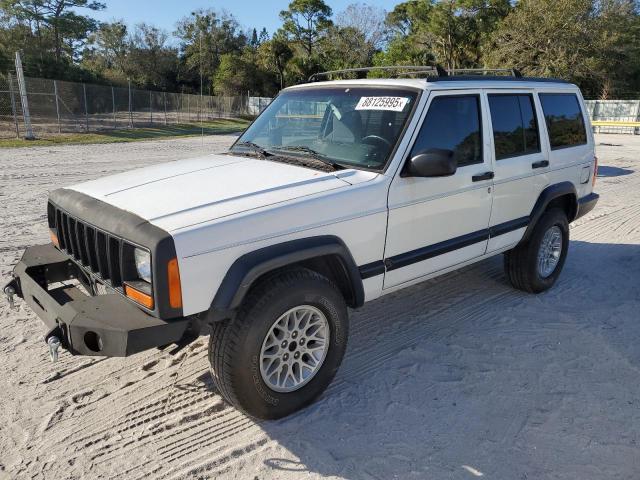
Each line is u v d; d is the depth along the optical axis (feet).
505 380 12.08
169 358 12.81
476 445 9.87
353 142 12.17
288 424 10.38
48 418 10.43
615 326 14.89
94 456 9.43
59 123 85.35
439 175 10.99
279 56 206.69
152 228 8.73
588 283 18.20
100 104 106.93
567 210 17.94
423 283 17.93
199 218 9.05
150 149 64.75
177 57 242.99
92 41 237.04
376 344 13.74
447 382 11.96
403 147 11.53
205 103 135.44
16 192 32.89
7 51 169.89
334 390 11.57
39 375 11.93
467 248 13.56
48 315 9.61
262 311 9.35
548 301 16.61
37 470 9.05
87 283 10.86
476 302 16.42
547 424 10.52
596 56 123.03
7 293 11.41
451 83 12.91
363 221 10.89
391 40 225.97
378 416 10.68
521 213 15.21
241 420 10.52
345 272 10.79
